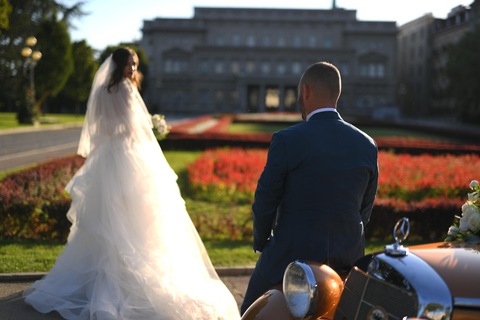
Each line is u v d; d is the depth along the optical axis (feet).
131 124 11.45
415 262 5.47
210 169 34.53
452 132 98.58
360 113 248.52
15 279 13.37
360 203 7.18
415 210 21.30
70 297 10.50
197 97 252.42
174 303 9.91
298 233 6.84
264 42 264.93
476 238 7.00
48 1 104.01
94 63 146.10
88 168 11.35
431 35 245.04
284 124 134.41
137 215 10.92
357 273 6.00
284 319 6.22
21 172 24.64
